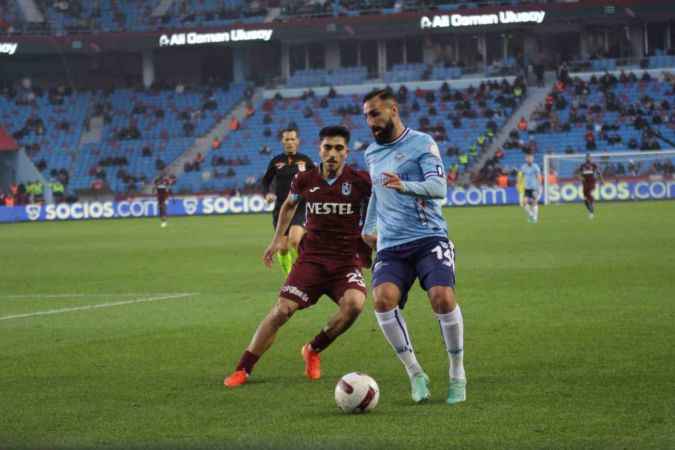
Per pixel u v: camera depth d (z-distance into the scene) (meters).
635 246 62.19
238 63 179.00
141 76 186.75
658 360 24.33
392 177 19.45
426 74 168.25
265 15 175.62
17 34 170.00
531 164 94.75
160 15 180.25
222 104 172.25
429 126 157.88
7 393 22.38
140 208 147.62
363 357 26.30
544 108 158.75
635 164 140.88
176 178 156.75
